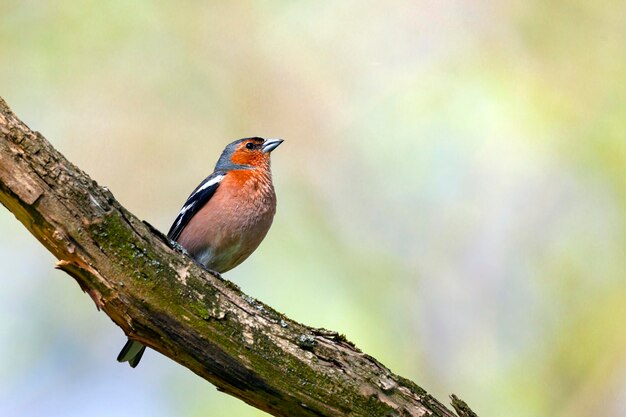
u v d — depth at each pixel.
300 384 6.78
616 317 12.35
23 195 6.20
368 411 6.84
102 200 6.38
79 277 6.55
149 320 6.62
